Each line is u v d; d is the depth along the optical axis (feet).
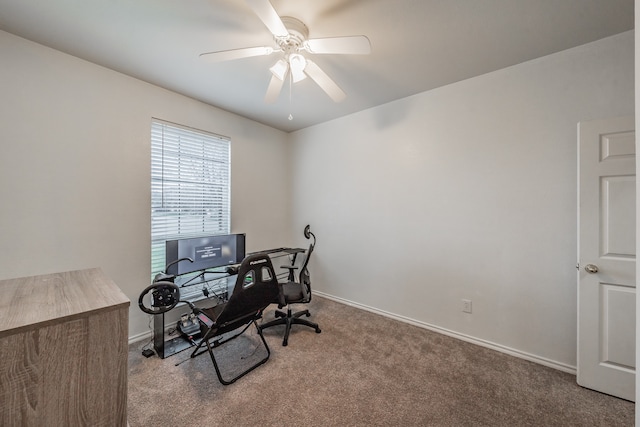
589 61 5.74
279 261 11.94
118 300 2.46
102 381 2.32
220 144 9.77
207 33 5.45
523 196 6.58
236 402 5.03
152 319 7.61
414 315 8.53
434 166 8.04
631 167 5.04
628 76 5.39
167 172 8.22
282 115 10.35
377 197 9.45
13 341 1.92
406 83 7.64
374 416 4.71
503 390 5.40
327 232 11.08
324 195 11.17
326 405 4.96
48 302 2.37
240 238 9.64
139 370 6.01
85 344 2.23
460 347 7.11
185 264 7.97
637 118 2.05
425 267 8.28
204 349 6.95
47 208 5.93
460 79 7.39
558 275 6.16
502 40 5.66
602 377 5.29
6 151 5.43
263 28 5.27
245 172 10.66
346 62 6.54
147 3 4.63
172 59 6.42
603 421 4.61
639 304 2.03
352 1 4.57
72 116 6.25
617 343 5.18
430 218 8.16
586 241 5.46
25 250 5.66
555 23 5.12
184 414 4.73
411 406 4.95
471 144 7.34
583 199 5.49
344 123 10.39
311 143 11.65
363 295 9.89
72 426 2.18
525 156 6.53
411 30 5.33
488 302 7.12
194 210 8.98
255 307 6.03
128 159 7.19
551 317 6.24
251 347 7.04
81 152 6.39
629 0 4.57
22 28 5.30
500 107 6.86
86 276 3.17
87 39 5.65
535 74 6.37
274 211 11.98
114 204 6.95
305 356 6.63
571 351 5.99
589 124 5.41
